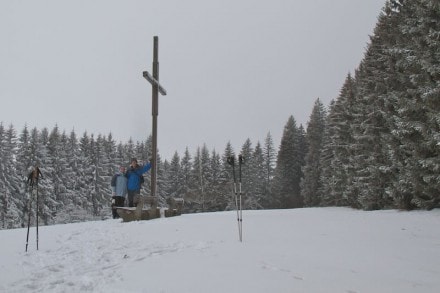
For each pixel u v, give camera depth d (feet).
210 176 203.31
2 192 147.33
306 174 150.71
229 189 188.14
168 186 221.87
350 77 111.45
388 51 56.03
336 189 87.15
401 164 49.80
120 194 48.34
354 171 69.46
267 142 234.99
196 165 209.77
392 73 57.52
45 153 160.66
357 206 66.33
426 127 43.60
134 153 231.09
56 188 173.37
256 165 212.02
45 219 153.79
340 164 84.74
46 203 157.07
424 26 45.34
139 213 41.83
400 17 57.26
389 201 57.16
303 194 151.12
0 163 151.33
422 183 45.16
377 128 60.29
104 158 196.24
